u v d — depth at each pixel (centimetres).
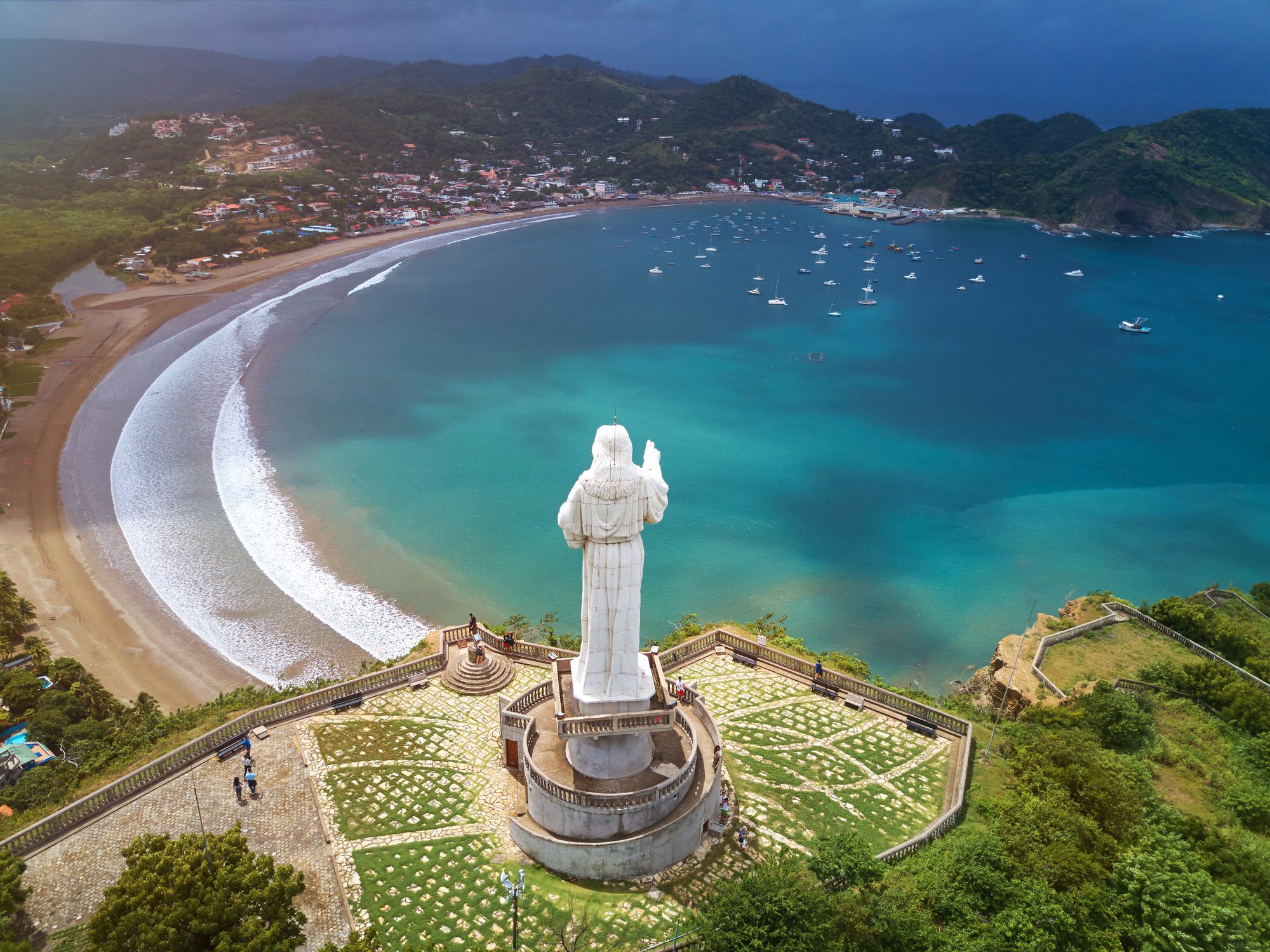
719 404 15475
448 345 18550
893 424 14700
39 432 12538
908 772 4459
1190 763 5166
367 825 3947
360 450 12644
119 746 4938
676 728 4275
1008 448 13738
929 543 10656
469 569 9594
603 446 3444
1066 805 4091
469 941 3322
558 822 3719
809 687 5194
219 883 3066
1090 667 6850
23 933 3331
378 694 5003
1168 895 3466
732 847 3875
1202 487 12394
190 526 10094
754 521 11088
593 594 3641
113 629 8069
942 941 3225
